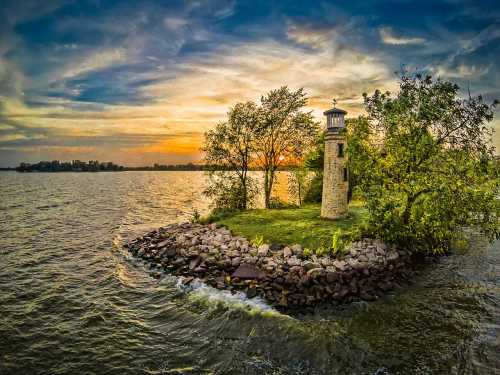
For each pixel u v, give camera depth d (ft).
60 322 55.88
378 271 69.36
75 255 94.48
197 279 69.77
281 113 129.80
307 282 63.31
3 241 111.24
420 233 78.02
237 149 130.52
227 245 83.20
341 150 96.99
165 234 103.14
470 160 73.20
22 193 320.29
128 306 61.57
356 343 47.52
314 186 146.82
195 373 42.42
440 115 76.48
